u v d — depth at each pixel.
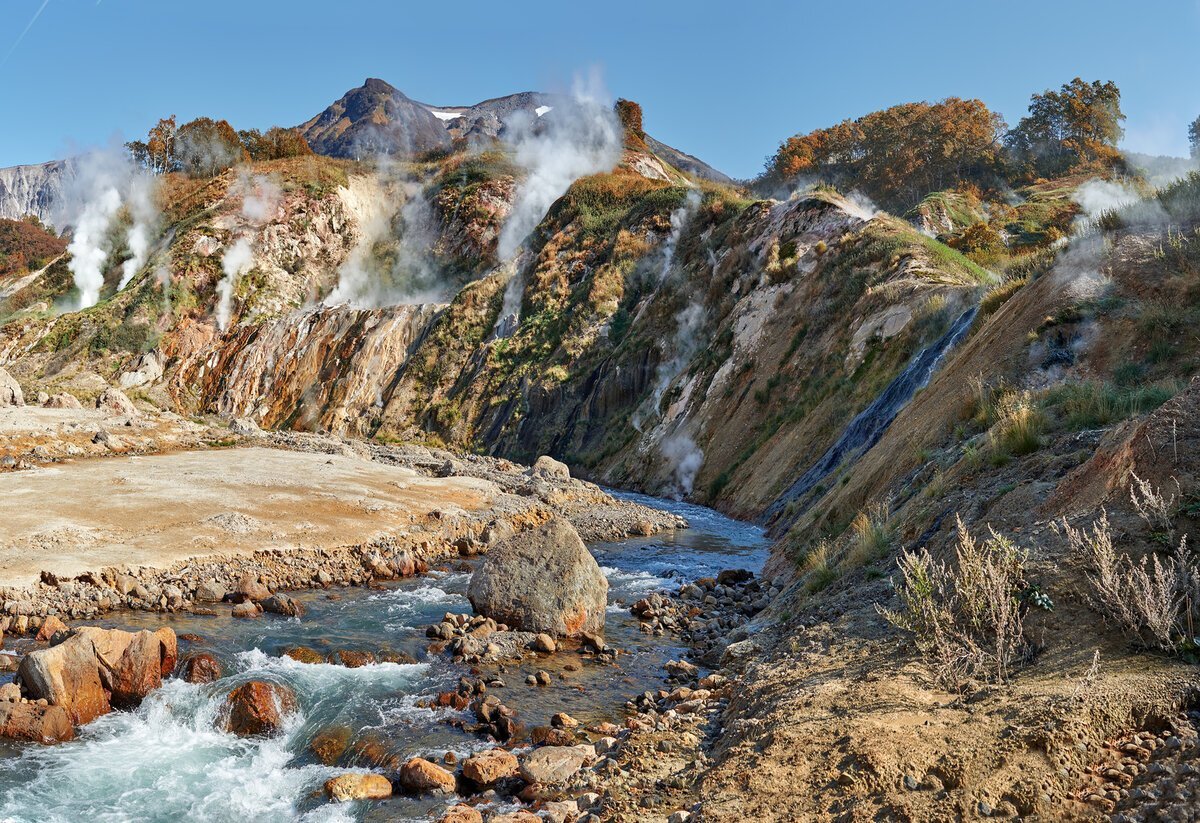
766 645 10.09
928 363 20.94
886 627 8.34
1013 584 7.14
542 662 10.84
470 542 19.12
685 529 23.89
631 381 42.72
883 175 83.69
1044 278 16.12
